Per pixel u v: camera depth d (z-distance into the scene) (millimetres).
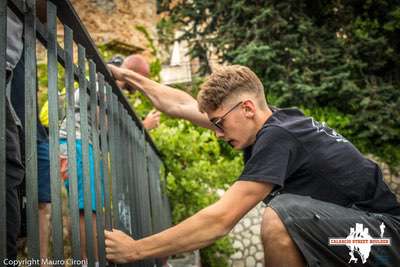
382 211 2139
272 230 1986
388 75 8555
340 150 2098
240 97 2098
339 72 7852
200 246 1898
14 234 1623
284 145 1992
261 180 1916
